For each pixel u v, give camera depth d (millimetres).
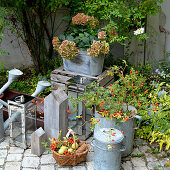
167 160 3820
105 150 3377
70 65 4805
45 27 5848
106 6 5047
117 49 5875
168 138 3662
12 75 4254
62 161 3564
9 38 5852
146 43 5691
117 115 3613
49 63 6039
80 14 4801
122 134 3494
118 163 3504
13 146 4031
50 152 3941
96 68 4637
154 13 5078
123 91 3852
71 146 3705
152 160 3824
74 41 4656
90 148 4039
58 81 4855
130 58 5832
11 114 3879
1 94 4871
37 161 3756
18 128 3912
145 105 4453
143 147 4078
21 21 5590
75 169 3619
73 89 4113
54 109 3809
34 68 6152
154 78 5273
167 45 5621
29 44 5871
